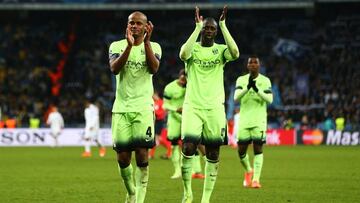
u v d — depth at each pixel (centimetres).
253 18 14088
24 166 5628
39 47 13538
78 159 6688
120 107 2553
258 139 3744
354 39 13325
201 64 2827
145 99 2548
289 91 11819
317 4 13838
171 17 14238
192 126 2798
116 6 12625
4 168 5391
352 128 10581
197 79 2827
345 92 11669
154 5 12612
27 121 11231
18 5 12519
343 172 4903
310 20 13988
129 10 14038
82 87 12562
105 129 10238
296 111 11069
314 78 12281
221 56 2841
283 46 13225
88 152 7200
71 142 10219
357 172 4900
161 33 13962
